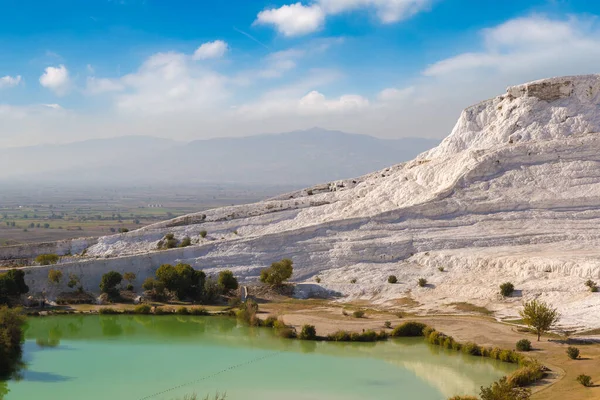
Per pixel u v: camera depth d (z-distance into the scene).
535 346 63.91
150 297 92.00
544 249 92.00
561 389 51.47
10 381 58.91
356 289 91.50
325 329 74.38
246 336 74.69
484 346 64.88
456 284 87.50
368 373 59.94
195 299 91.69
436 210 105.06
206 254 101.25
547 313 65.69
